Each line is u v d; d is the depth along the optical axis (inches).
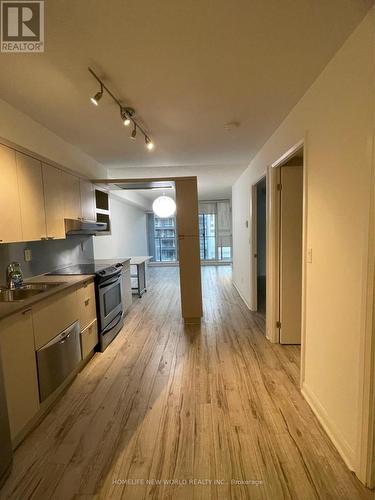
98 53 62.2
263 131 114.0
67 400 87.8
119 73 70.6
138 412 81.2
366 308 53.4
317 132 74.0
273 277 124.2
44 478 59.9
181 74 71.7
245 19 53.0
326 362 71.6
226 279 286.0
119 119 99.3
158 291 245.8
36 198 96.3
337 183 64.0
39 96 81.7
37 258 114.2
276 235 121.7
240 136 120.0
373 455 55.1
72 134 114.7
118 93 80.8
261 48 61.7
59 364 87.7
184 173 200.8
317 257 75.8
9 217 82.0
